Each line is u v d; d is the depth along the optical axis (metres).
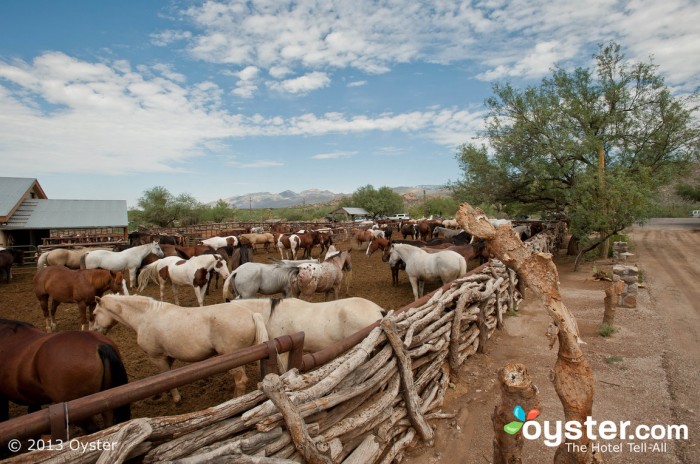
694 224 42.16
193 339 4.50
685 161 17.20
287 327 4.92
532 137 17.28
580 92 17.11
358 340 4.10
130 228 41.34
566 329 2.38
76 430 4.35
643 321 8.32
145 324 4.78
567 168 16.45
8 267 14.77
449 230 23.17
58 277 7.98
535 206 21.39
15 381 3.56
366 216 73.19
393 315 4.50
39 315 9.76
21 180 26.11
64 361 3.41
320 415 3.18
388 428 3.83
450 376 5.62
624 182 13.95
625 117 16.88
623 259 14.29
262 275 8.05
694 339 7.21
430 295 5.86
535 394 2.66
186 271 9.81
